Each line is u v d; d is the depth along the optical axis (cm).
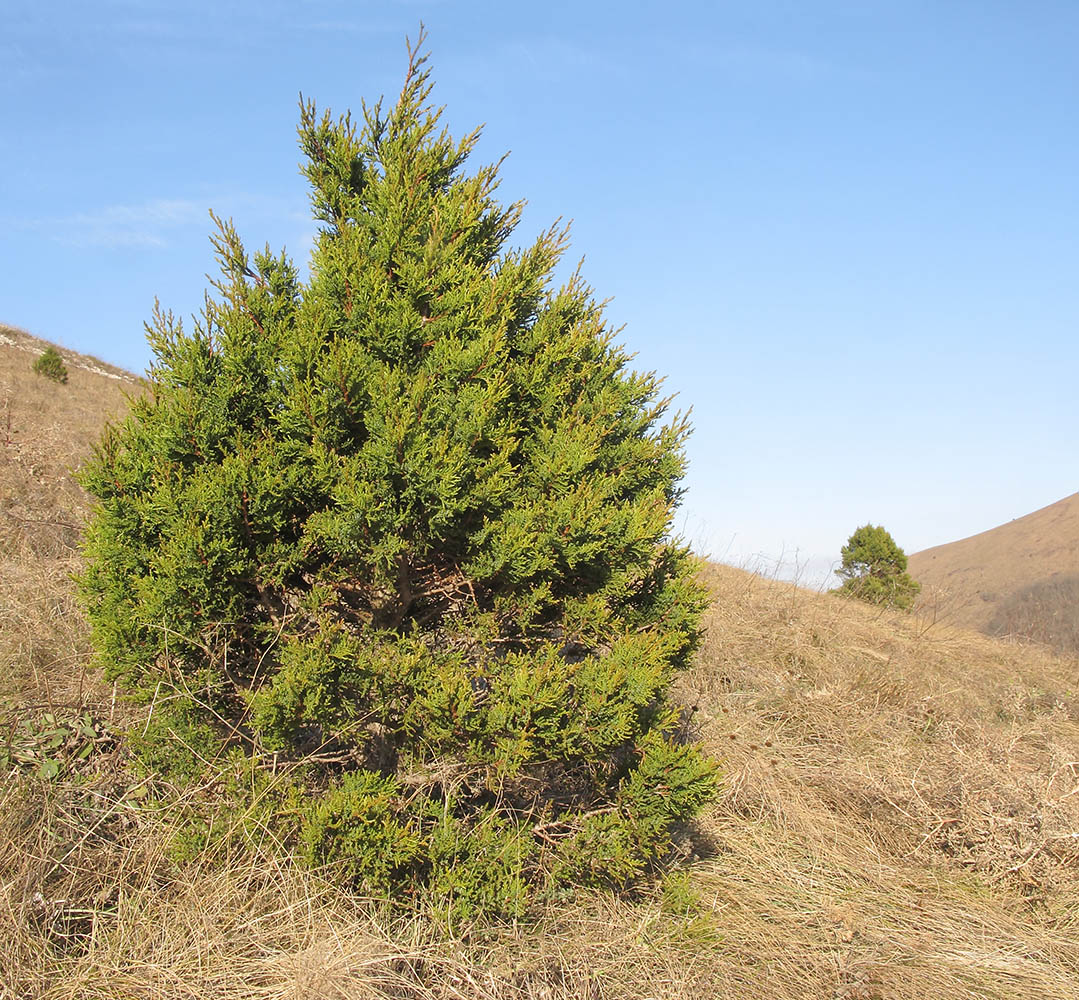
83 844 354
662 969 356
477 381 382
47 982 288
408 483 351
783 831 514
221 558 348
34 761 402
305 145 430
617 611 414
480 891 344
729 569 1154
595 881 385
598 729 360
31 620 571
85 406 1802
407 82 430
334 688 345
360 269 385
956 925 440
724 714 688
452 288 402
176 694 364
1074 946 431
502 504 376
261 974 297
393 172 408
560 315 437
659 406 462
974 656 1042
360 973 300
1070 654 1174
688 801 373
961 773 539
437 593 399
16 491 902
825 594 1202
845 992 363
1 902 304
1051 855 494
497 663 377
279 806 361
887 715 729
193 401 357
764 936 398
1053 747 616
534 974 335
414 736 362
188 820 361
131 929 312
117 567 367
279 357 372
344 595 393
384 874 333
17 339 2842
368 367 371
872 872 484
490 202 446
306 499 369
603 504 406
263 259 390
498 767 341
